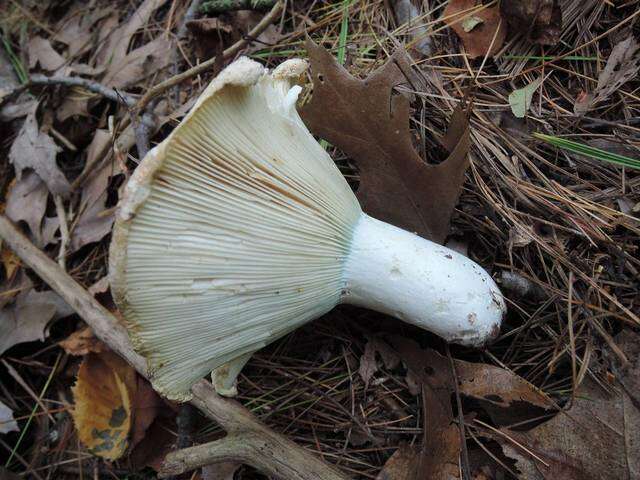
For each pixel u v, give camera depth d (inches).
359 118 6.9
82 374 8.0
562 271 6.8
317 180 5.6
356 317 7.4
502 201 7.2
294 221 5.4
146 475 7.7
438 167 6.7
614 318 6.7
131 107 9.0
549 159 7.6
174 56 9.7
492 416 6.5
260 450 6.2
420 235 7.1
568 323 6.5
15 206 9.6
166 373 5.8
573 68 7.8
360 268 6.0
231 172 4.9
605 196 7.1
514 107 7.5
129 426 7.6
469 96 7.9
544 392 6.6
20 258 9.2
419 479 6.1
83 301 8.1
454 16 8.2
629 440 5.9
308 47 6.8
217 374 6.5
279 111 5.5
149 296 5.1
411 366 6.8
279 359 7.6
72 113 9.9
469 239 7.4
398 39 8.5
